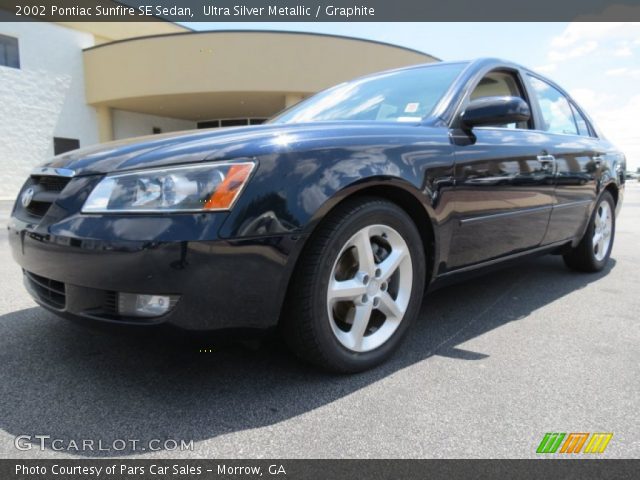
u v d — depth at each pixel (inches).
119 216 65.9
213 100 713.6
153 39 660.7
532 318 114.1
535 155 115.5
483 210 100.3
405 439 64.1
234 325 68.4
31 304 116.6
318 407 71.7
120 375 80.2
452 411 71.1
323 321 75.5
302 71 655.1
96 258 65.5
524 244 117.8
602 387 79.0
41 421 66.5
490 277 156.1
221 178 66.1
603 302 128.0
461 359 89.7
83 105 722.8
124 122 784.9
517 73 126.3
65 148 703.7
